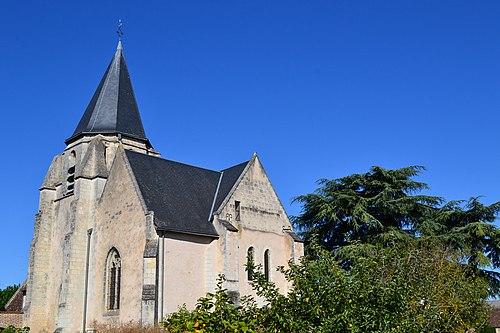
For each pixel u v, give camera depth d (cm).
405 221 4109
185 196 3297
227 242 3112
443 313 1498
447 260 2739
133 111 3925
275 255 3438
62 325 3166
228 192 3369
